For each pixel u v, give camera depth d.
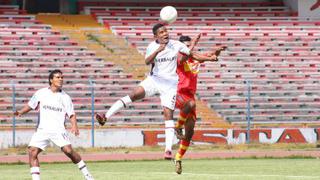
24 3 115.88
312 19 116.38
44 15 114.19
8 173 50.03
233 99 94.25
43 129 35.28
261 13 117.75
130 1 119.19
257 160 65.56
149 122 87.56
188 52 36.25
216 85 96.38
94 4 118.38
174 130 36.34
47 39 102.88
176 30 109.12
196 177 44.31
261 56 104.75
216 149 78.75
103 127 83.44
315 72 102.25
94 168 56.09
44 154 71.75
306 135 85.88
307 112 94.12
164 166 58.22
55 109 35.34
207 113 91.12
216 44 106.50
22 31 103.69
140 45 105.75
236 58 103.56
